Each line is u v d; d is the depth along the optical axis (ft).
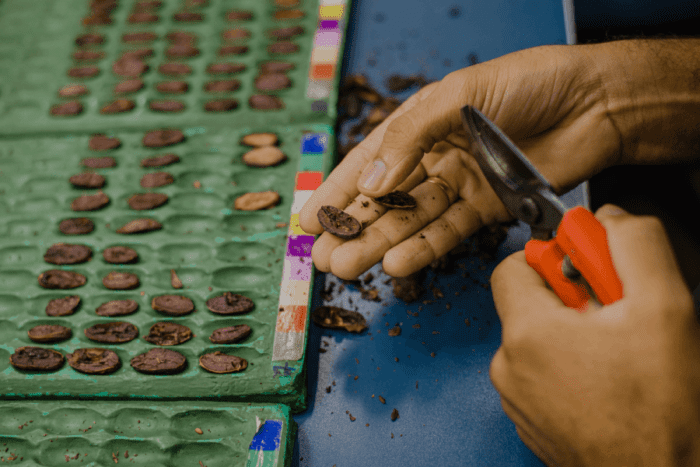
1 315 3.01
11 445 2.55
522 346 1.84
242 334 2.80
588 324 1.67
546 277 2.03
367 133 3.75
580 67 2.83
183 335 2.83
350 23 4.46
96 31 4.62
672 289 1.57
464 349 2.85
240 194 3.46
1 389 2.69
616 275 1.73
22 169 3.70
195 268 3.14
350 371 2.82
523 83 2.84
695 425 1.55
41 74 4.32
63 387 2.68
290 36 4.32
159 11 4.71
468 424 2.61
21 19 4.79
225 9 4.64
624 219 1.76
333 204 3.10
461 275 3.12
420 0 4.56
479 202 3.13
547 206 2.06
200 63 4.24
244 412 2.57
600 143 3.04
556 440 1.87
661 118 2.92
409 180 3.16
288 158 3.58
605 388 1.64
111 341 2.84
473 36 4.26
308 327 2.85
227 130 3.77
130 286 3.08
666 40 3.00
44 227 3.40
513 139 3.17
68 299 3.02
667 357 1.54
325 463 2.54
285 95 3.92
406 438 2.59
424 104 2.88
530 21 4.29
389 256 2.85
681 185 3.18
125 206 3.46
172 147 3.73
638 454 1.65
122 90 4.11
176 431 2.56
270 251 3.17
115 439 2.54
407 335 2.92
